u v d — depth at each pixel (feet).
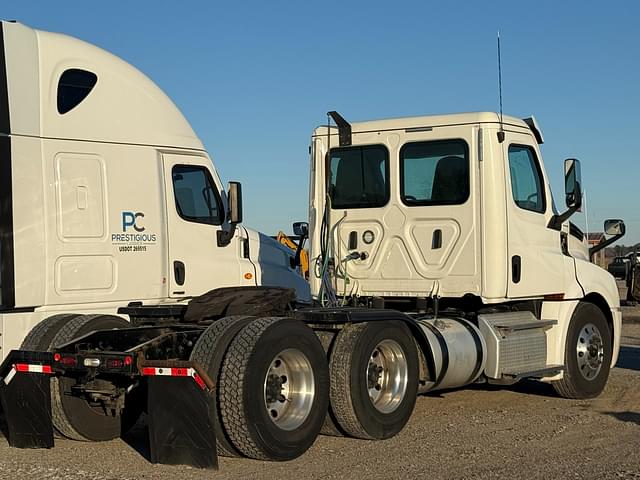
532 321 32.07
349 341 25.22
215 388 22.39
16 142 28.32
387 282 31.17
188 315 26.27
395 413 26.12
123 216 31.04
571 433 27.04
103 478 21.62
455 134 30.37
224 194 34.65
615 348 35.40
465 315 30.91
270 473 21.95
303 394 23.91
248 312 25.26
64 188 29.53
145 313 28.12
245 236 35.29
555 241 32.60
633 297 85.25
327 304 31.53
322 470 22.26
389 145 31.35
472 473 21.94
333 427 25.94
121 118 31.27
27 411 24.39
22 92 28.55
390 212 31.22
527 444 25.41
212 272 33.68
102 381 24.50
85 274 29.89
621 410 31.19
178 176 33.01
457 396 34.24
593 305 34.14
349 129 32.04
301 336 23.82
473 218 30.07
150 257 31.73
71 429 25.44
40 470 22.50
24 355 24.30
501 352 30.07
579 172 31.78
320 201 32.27
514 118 31.27
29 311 28.78
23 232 28.43
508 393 35.04
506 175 30.32
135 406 26.89
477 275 29.94
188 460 21.97
